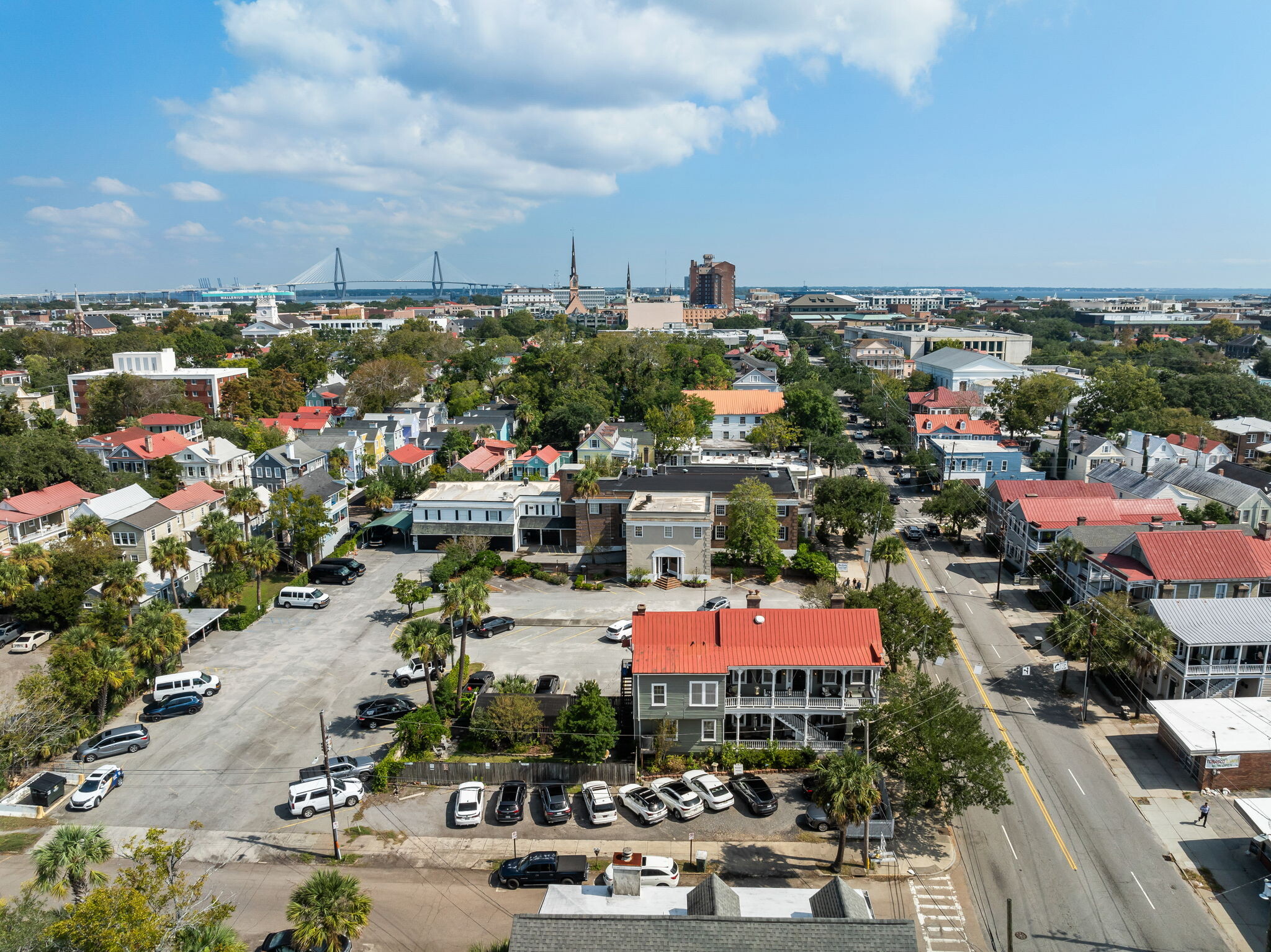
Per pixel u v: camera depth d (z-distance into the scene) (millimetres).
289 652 71875
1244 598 61688
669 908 35031
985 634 73875
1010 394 161625
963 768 46219
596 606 80500
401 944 39125
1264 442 137875
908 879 43781
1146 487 97500
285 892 43094
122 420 151500
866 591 77000
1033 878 43875
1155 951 38969
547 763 52781
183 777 53812
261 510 89062
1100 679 64938
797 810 49625
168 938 32688
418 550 99688
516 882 43094
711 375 196000
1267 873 44094
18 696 57688
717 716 53594
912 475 135500
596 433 124938
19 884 42875
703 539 85438
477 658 68938
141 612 64250
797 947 30125
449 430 143625
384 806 51031
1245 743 50750
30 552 75625
